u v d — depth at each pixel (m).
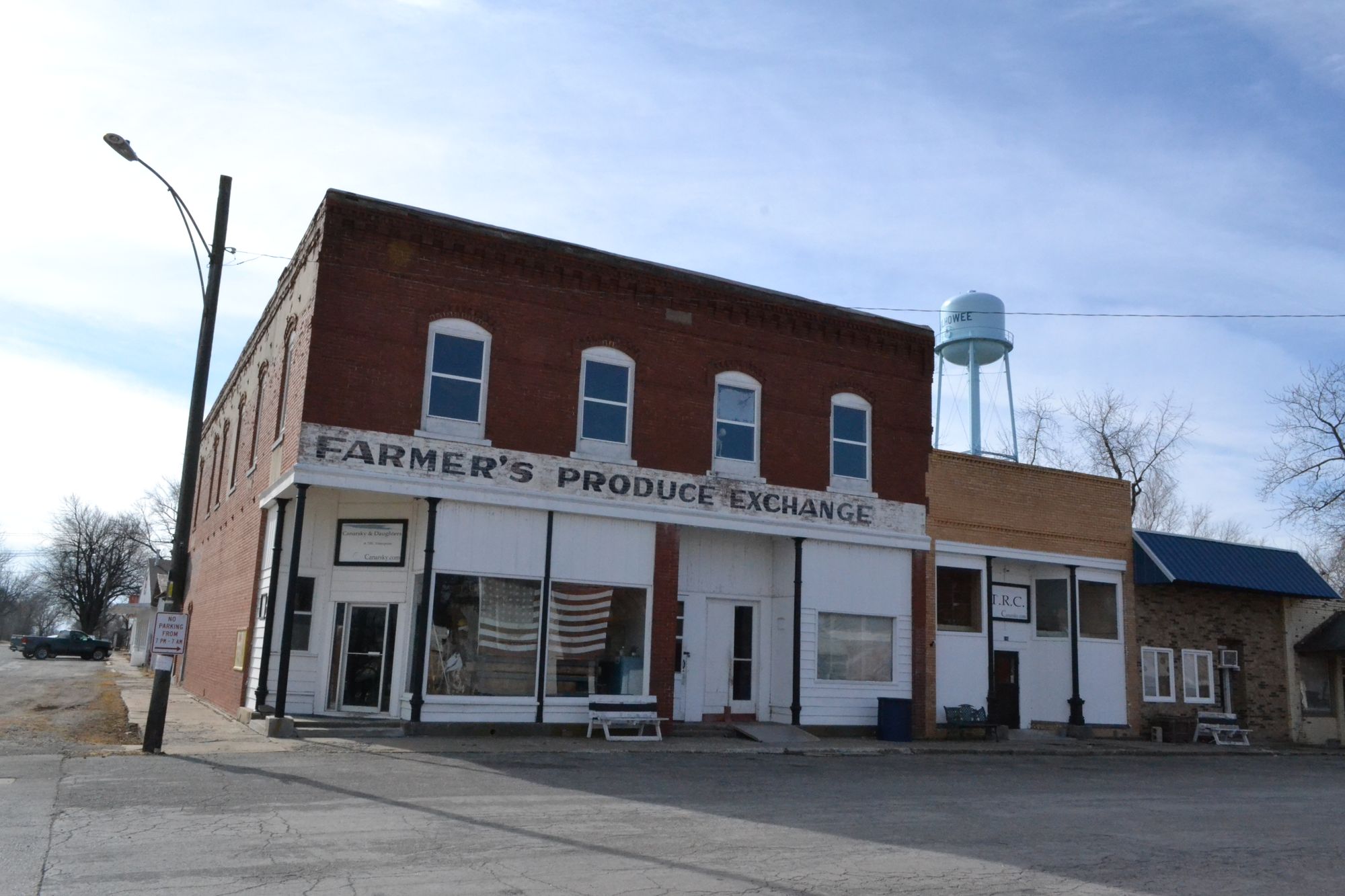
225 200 17.08
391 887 7.92
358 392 18.84
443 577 19.34
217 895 7.53
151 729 15.41
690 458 22.00
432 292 19.70
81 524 87.31
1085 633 27.62
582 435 20.95
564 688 20.19
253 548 21.81
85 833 9.48
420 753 16.45
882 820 12.14
